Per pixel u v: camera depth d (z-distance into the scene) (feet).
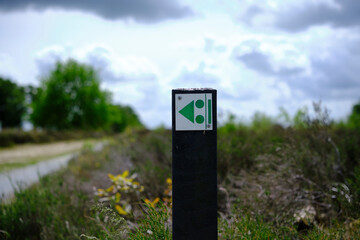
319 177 13.79
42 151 58.03
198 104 7.15
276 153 16.34
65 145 73.46
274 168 15.40
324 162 14.58
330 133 17.44
